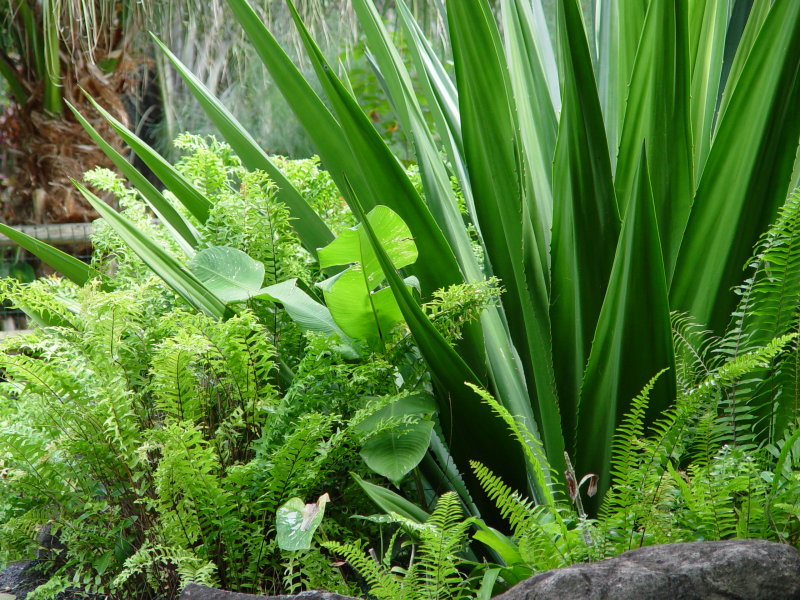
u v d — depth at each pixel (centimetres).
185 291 209
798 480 157
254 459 186
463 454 201
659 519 158
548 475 191
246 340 189
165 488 177
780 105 181
